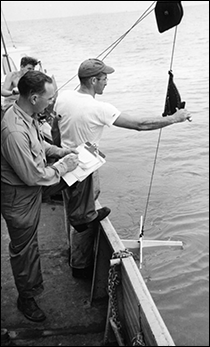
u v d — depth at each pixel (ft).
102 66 9.19
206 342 16.72
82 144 8.99
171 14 6.77
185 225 23.91
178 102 8.95
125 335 8.60
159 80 68.59
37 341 8.50
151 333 6.66
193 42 118.11
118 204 24.71
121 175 29.68
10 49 29.84
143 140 38.06
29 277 8.57
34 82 7.55
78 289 9.89
